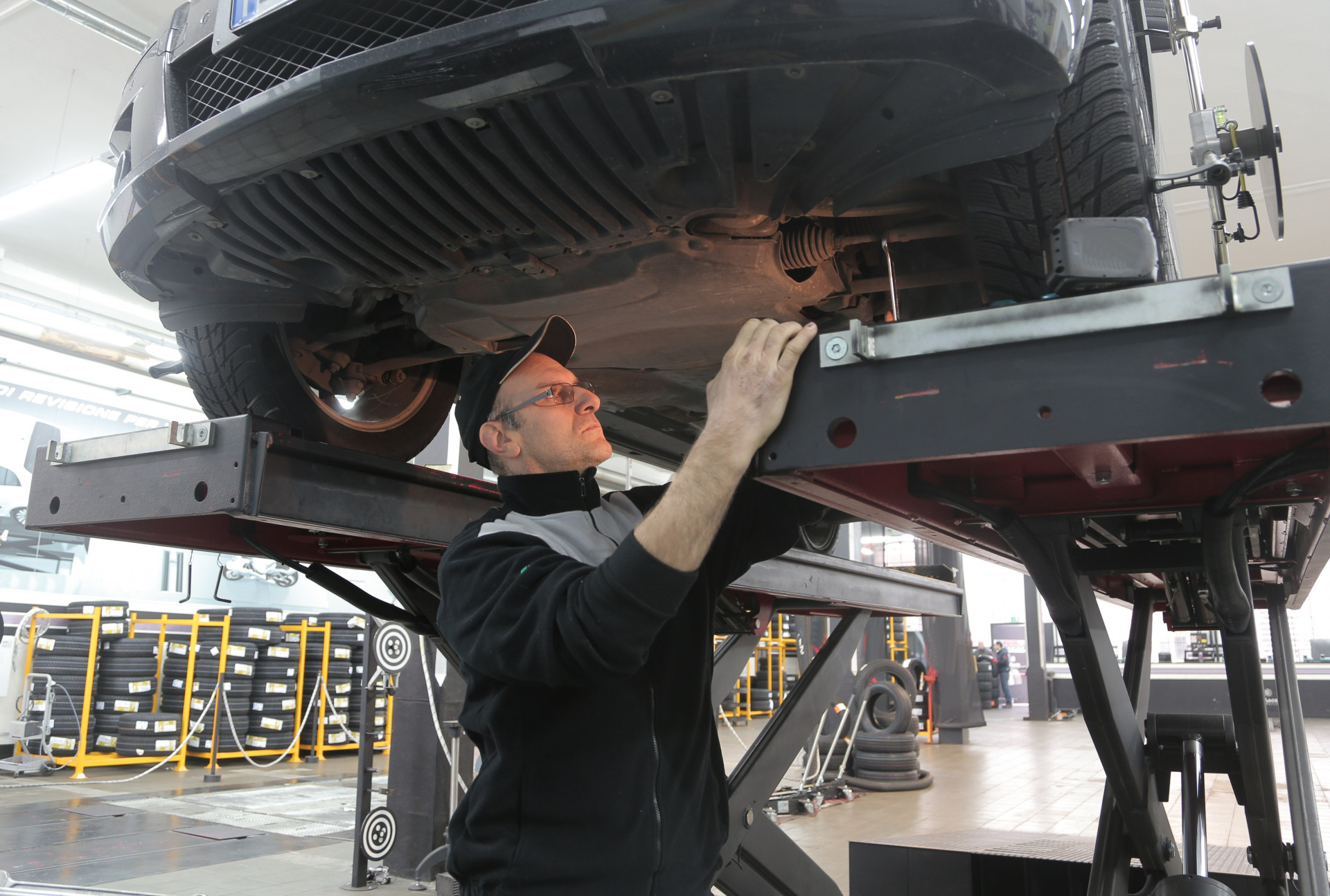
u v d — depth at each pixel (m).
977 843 2.67
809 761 5.78
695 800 1.05
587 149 1.24
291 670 8.14
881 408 0.82
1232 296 0.69
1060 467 1.19
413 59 1.14
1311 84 6.41
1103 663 1.41
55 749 7.22
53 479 1.66
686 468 0.84
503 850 0.96
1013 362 0.77
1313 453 0.91
